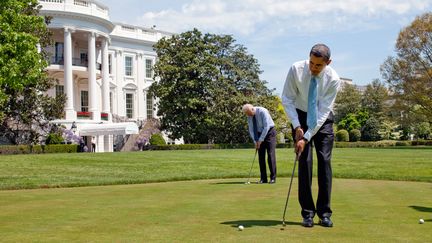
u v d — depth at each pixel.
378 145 58.06
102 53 44.62
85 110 47.03
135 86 52.88
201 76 41.97
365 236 3.78
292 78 4.58
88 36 42.31
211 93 41.97
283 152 29.02
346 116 77.56
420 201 6.25
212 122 41.81
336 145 55.38
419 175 12.28
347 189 8.19
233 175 12.24
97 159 19.98
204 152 27.94
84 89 47.19
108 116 44.34
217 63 43.31
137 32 53.41
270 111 45.66
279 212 5.15
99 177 11.98
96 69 44.00
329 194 4.39
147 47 54.12
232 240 3.62
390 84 50.62
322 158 4.48
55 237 3.78
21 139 36.75
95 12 42.22
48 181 10.68
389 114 55.66
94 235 3.86
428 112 49.62
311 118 4.46
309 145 4.52
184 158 20.75
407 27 49.09
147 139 47.44
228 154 24.92
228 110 43.12
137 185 9.53
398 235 3.82
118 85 51.41
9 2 17.72
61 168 15.63
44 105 35.56
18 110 35.00
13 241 3.63
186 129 42.28
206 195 7.02
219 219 4.66
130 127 39.28
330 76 4.54
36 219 4.71
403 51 49.41
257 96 44.75
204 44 42.78
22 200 6.53
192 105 41.31
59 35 43.47
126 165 16.70
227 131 43.91
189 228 4.14
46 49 43.25
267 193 7.29
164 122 42.94
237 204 5.86
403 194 7.25
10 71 17.00
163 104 42.06
